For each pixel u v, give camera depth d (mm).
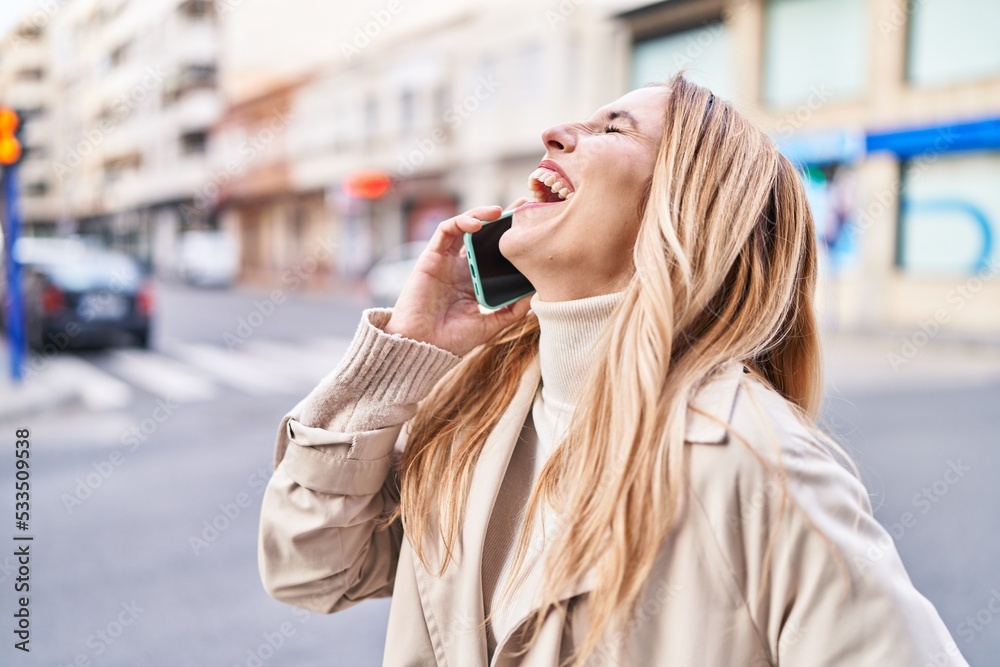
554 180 967
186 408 7816
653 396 798
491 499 978
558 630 830
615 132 958
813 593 747
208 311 18109
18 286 8188
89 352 11539
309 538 1052
